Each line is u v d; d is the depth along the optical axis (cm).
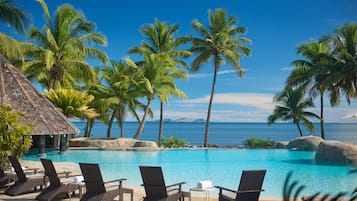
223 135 7181
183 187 1214
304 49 3050
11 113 1032
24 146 1066
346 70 2634
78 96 2483
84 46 2786
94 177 767
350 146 1697
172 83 2838
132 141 2486
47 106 1827
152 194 754
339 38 2659
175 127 13825
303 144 2450
